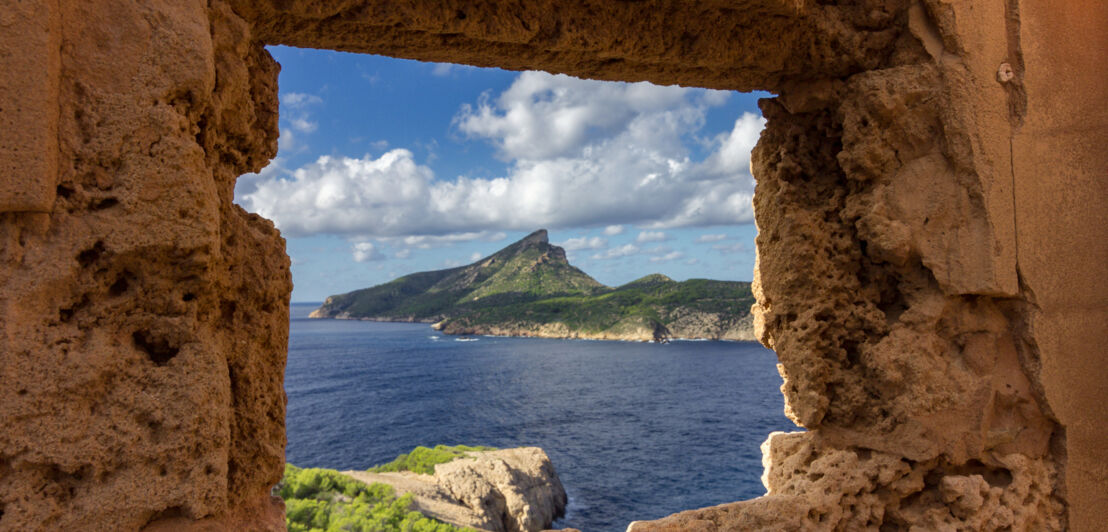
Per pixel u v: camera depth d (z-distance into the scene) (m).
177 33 2.37
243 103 2.90
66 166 2.22
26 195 2.11
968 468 4.42
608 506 33.84
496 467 25.44
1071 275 4.36
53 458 2.16
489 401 69.94
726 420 57.84
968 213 4.20
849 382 4.44
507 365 100.06
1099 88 4.54
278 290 3.02
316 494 17.12
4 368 2.09
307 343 145.62
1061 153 4.40
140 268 2.37
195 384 2.45
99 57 2.26
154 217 2.32
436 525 15.88
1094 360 4.41
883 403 4.36
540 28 3.45
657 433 52.91
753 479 39.19
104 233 2.26
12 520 2.10
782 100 4.72
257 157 3.18
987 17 4.27
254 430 2.88
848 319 4.50
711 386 77.50
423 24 3.17
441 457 26.81
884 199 4.36
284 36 3.25
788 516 3.92
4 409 2.09
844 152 4.45
